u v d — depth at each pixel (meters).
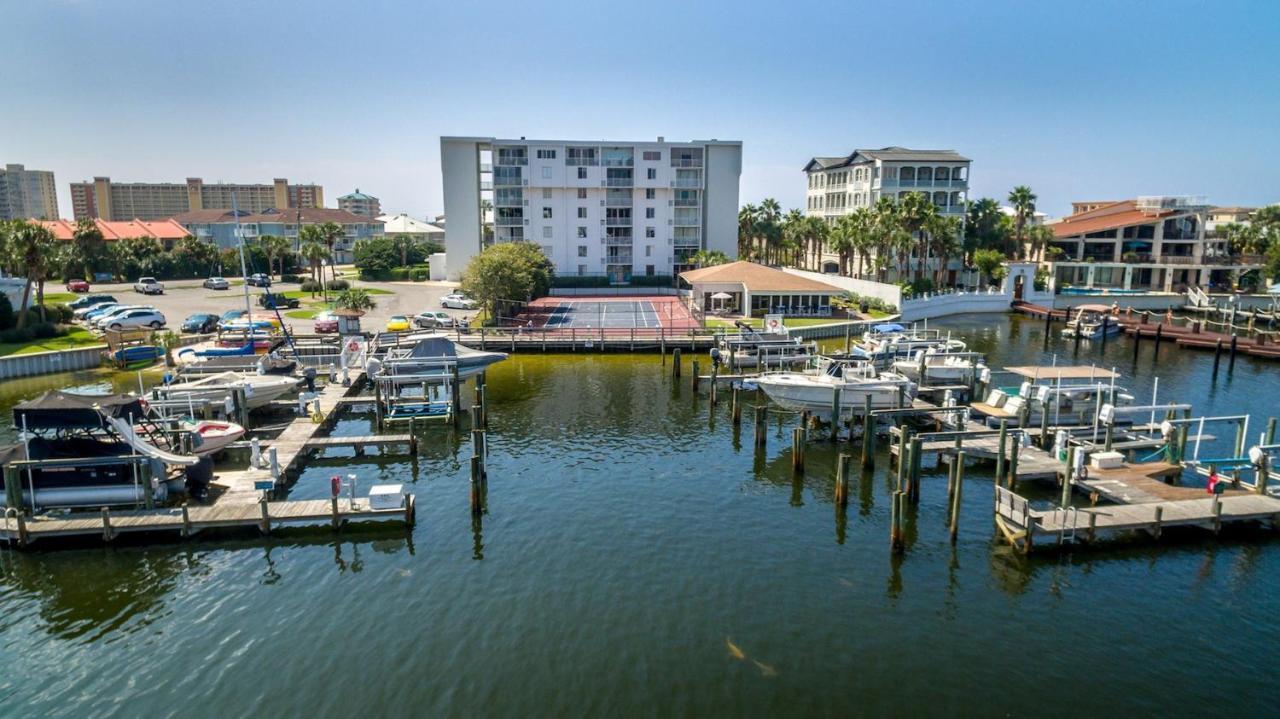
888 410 37.22
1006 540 25.81
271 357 47.53
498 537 26.11
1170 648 20.05
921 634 20.53
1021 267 87.12
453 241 103.75
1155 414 41.22
